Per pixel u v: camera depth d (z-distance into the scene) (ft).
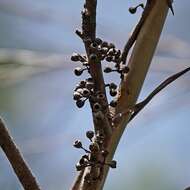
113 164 3.04
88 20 3.05
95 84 3.05
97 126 3.06
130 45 3.18
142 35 3.19
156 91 3.16
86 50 3.05
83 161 3.03
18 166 2.99
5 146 2.98
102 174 3.04
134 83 3.17
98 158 3.03
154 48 3.20
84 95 3.03
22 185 3.00
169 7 3.20
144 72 3.18
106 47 3.06
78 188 3.07
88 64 3.05
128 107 3.15
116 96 3.16
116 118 3.10
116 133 3.09
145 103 3.16
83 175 3.07
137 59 3.19
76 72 3.05
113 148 3.09
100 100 3.04
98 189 3.05
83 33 3.05
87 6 3.05
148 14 3.20
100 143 3.05
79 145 3.04
